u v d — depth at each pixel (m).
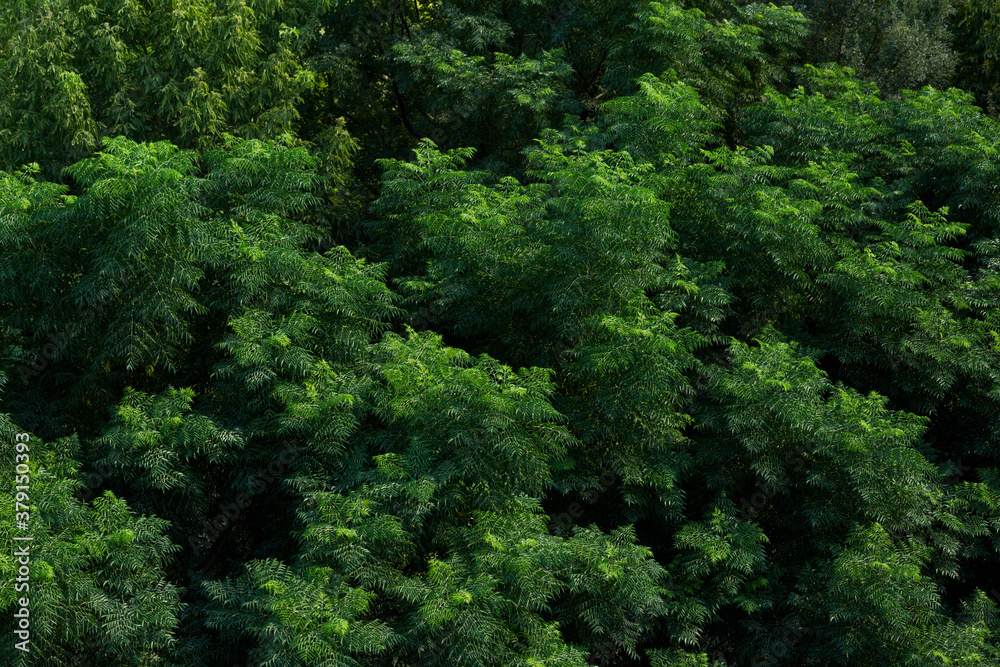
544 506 11.02
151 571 9.05
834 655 9.73
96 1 12.73
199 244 10.02
